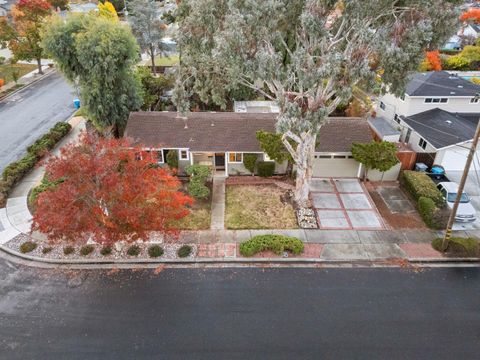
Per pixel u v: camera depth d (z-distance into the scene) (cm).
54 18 2525
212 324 1353
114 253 1698
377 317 1391
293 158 2009
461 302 1469
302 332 1326
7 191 2103
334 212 2033
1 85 3753
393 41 1512
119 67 2530
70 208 1397
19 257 1684
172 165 2306
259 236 1778
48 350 1252
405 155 2316
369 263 1675
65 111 3312
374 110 3050
